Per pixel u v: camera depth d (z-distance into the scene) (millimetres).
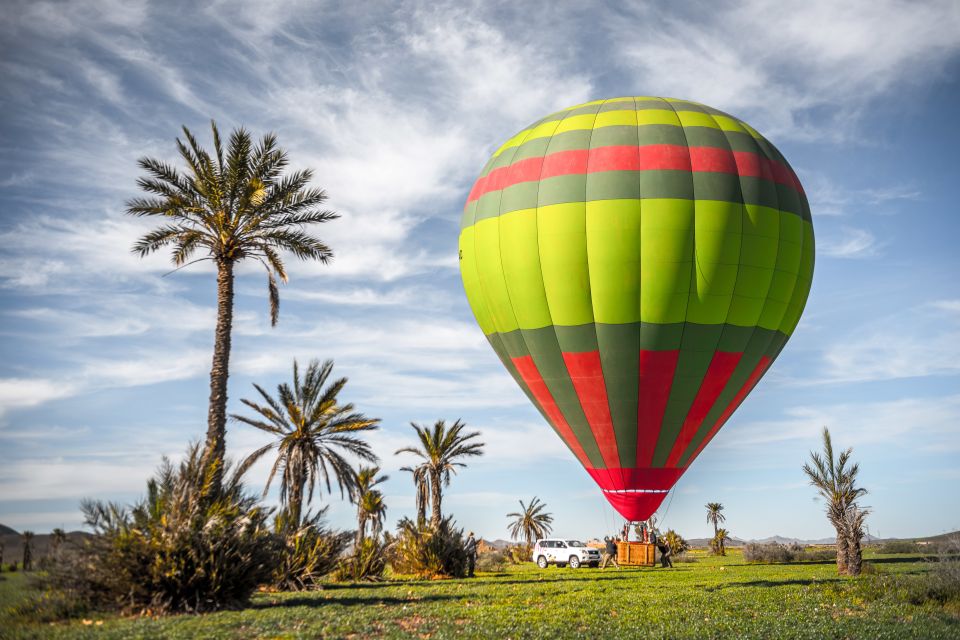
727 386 28438
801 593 21844
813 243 29812
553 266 27891
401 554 34656
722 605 18828
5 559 27875
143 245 23547
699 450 29875
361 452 35531
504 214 29469
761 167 28391
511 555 65438
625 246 27062
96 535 16484
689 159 27797
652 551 42344
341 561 30141
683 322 27234
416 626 14586
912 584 20453
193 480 17750
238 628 13680
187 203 23781
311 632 13148
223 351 22812
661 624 15523
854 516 31703
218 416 22188
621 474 29578
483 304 31172
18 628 13828
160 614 15719
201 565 16344
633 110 29875
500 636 13523
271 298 25922
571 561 43219
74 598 15859
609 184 27547
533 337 29172
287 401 34844
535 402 31156
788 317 29078
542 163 29359
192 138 24203
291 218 25609
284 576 24547
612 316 27453
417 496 46375
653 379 27859
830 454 32406
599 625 15234
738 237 27156
